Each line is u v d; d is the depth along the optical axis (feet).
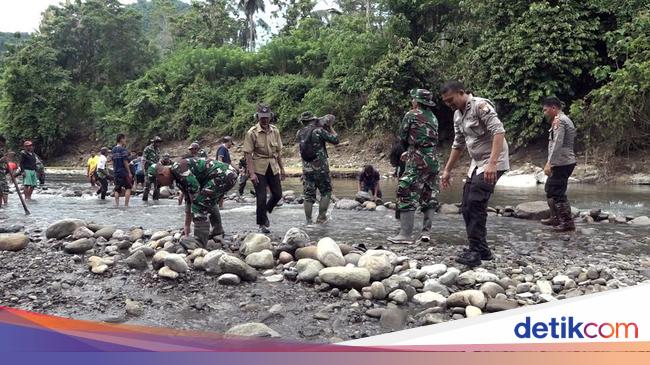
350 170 69.82
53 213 31.32
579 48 61.62
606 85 58.03
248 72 115.85
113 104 127.75
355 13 126.72
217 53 117.08
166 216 29.71
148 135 115.24
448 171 19.16
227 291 14.52
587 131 60.75
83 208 34.30
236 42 159.63
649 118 57.06
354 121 90.07
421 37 84.69
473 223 16.78
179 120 111.24
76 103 126.41
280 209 32.76
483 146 16.48
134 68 135.23
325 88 94.07
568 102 66.95
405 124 20.86
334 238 21.86
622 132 57.47
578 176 58.80
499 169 16.26
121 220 27.86
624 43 57.67
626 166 58.70
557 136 23.18
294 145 94.63
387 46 84.58
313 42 110.93
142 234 21.49
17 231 24.02
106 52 132.98
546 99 23.82
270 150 23.27
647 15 58.23
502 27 69.51
